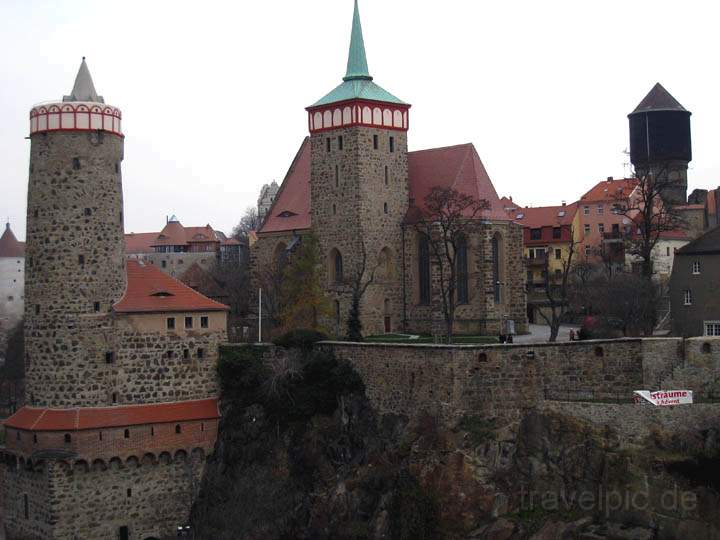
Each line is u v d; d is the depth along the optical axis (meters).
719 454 86.06
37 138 106.75
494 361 95.38
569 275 164.50
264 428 106.62
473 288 126.69
